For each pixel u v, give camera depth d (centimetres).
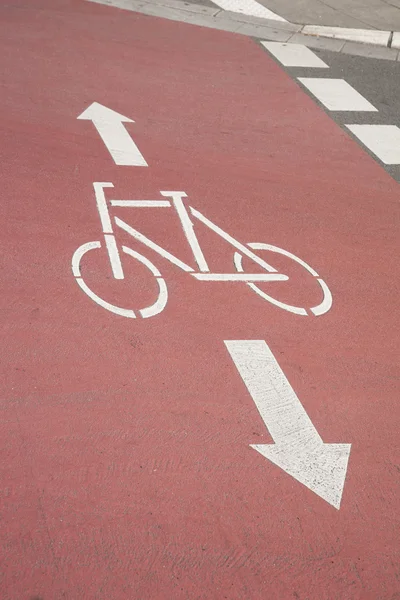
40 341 581
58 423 514
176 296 649
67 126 918
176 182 827
